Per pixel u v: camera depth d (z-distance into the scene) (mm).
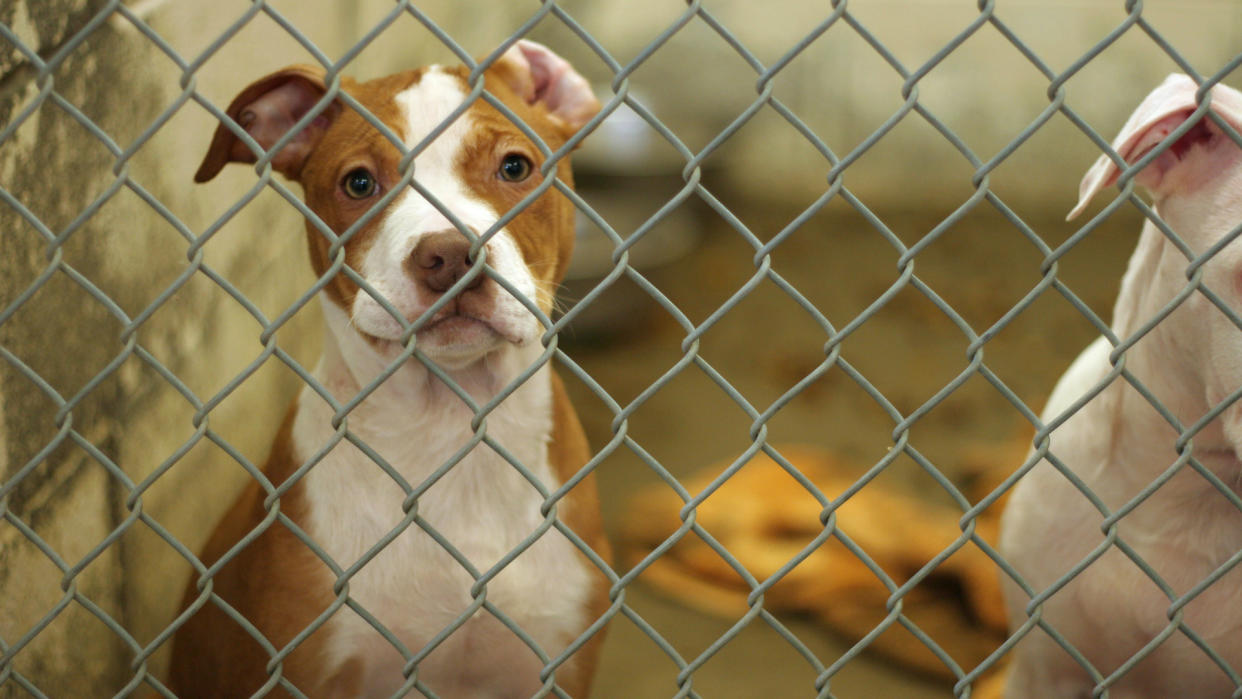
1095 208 7469
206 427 1634
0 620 2301
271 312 3475
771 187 7613
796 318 6195
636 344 5910
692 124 6910
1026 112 7410
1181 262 2125
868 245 7062
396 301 2129
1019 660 2703
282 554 2420
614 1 7301
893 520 4426
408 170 1514
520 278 2201
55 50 2338
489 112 2365
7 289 2240
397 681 2516
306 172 2461
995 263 6863
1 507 1686
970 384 5582
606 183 5945
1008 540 2623
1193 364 2166
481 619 2445
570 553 2547
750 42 7387
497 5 5891
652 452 4996
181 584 3088
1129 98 7328
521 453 2492
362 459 2434
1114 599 2402
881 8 7371
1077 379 2562
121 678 2832
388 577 2412
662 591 4203
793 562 1632
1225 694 2461
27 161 2270
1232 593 2340
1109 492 2398
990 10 1429
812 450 5020
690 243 6391
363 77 3898
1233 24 7141
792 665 3842
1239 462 2199
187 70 1457
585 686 2635
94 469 2607
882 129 1468
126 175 1516
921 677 3779
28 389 2326
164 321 2842
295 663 2432
